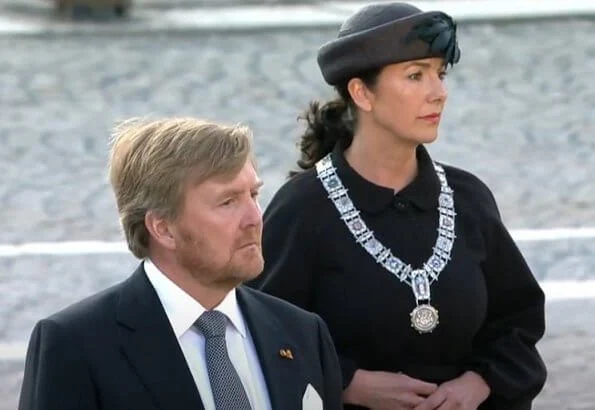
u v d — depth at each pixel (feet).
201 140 38.17
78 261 104.83
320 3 207.41
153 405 38.17
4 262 104.58
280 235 48.55
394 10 47.65
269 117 144.05
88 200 119.34
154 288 39.40
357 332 47.85
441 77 48.34
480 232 49.34
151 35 184.44
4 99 151.94
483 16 186.09
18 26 191.42
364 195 48.44
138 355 38.50
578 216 114.93
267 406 39.50
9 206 117.91
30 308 95.71
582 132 138.82
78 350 38.32
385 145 48.37
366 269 47.80
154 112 147.13
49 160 130.93
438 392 48.37
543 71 161.48
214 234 38.17
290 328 41.06
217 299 39.50
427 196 48.70
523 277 50.72
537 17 184.96
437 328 47.88
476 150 133.39
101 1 198.29
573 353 89.10
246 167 38.63
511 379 49.85
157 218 38.58
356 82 48.08
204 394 38.75
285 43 177.68
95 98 152.66
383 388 47.60
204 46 176.96
